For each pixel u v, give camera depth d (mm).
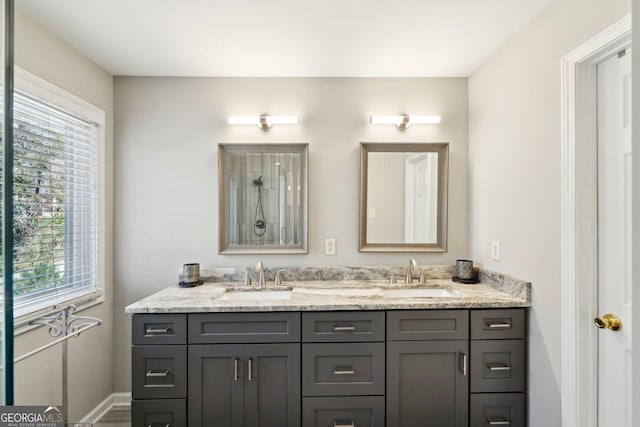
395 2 1532
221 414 1712
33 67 1625
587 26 1330
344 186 2344
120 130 2268
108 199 2205
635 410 565
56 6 1525
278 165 2332
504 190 1924
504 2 1542
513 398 1741
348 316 1738
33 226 1651
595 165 1388
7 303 999
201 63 2115
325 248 2340
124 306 2262
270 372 1729
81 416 1956
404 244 2344
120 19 1636
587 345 1389
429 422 1739
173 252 2291
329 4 1538
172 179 2293
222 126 2318
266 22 1680
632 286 570
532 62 1667
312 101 2336
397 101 2342
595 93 1387
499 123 1969
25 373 1580
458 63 2145
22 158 1587
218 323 1718
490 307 1729
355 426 1731
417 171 2350
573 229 1405
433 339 1743
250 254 2309
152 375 1688
